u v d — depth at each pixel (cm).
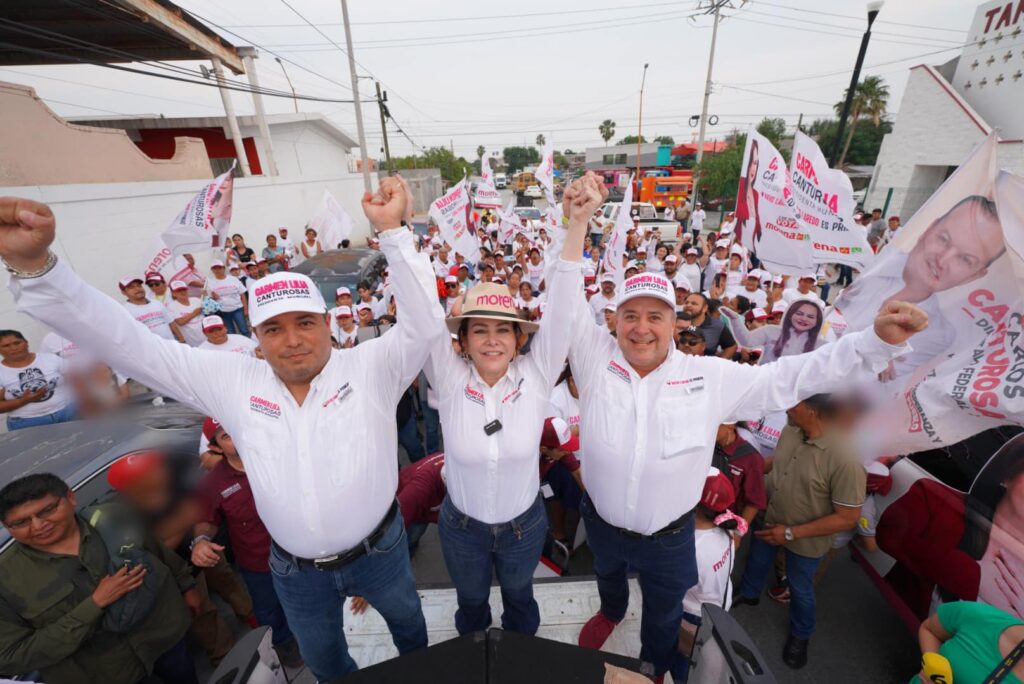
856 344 165
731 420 196
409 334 163
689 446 186
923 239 246
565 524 382
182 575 241
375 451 168
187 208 673
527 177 4331
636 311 180
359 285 734
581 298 205
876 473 283
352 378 165
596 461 201
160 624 219
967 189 229
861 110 3341
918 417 231
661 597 211
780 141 3234
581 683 137
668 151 4150
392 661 144
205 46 984
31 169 738
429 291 158
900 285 255
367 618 249
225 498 241
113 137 891
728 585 238
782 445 271
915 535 258
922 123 1541
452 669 141
